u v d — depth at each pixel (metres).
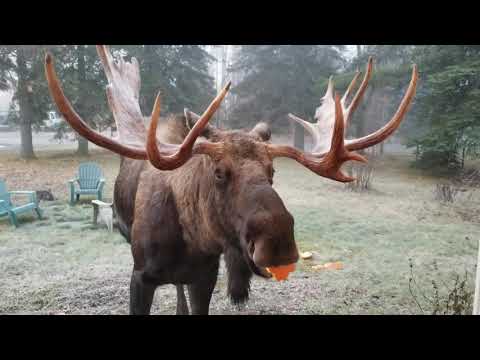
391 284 5.38
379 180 13.73
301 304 4.77
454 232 7.88
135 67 3.24
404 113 2.23
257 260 1.75
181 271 2.77
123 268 5.85
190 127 2.70
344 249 6.79
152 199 2.79
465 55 14.03
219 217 2.21
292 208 9.62
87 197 10.21
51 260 6.08
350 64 20.59
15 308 4.53
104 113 15.95
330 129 2.75
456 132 13.35
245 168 2.07
